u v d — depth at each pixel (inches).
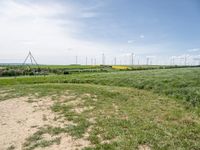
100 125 350.0
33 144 293.1
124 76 1082.7
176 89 618.2
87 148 268.7
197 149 261.6
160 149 260.1
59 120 390.3
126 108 452.8
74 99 556.4
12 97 630.5
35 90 728.3
